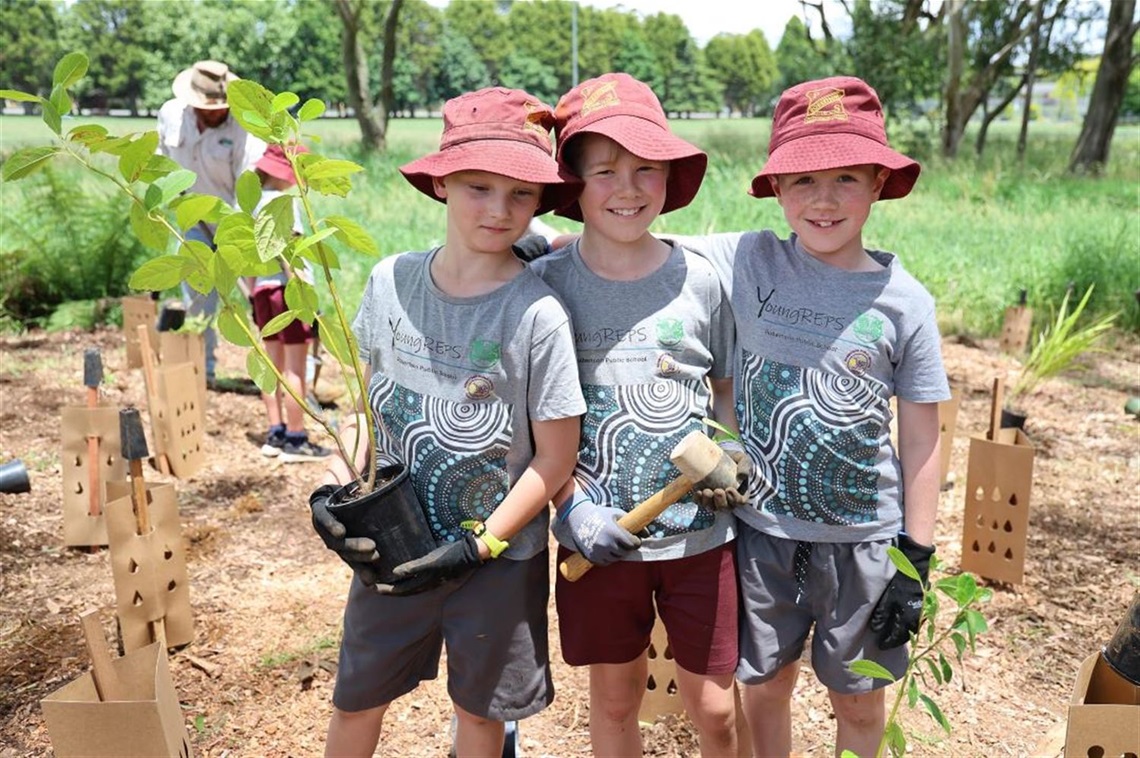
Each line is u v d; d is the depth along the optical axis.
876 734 2.31
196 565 3.93
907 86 20.55
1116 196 14.19
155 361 5.41
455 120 2.00
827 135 2.10
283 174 4.76
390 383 2.15
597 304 2.13
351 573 3.92
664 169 2.08
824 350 2.15
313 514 2.00
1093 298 8.44
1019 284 8.60
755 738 2.42
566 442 2.06
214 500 4.62
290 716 2.96
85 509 4.02
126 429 3.02
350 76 23.22
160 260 1.98
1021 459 3.74
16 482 3.29
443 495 2.09
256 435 5.54
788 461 2.18
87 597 3.64
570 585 2.22
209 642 3.35
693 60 91.12
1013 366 7.23
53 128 1.84
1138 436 5.78
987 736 2.91
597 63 82.44
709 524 2.17
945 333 8.16
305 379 5.19
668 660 2.88
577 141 2.10
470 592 2.12
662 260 2.16
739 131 36.22
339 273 8.34
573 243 2.27
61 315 7.65
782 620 2.25
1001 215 12.12
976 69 24.91
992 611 3.68
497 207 1.96
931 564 2.12
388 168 17.73
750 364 2.23
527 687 2.18
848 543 2.18
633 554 2.13
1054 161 21.23
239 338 2.04
